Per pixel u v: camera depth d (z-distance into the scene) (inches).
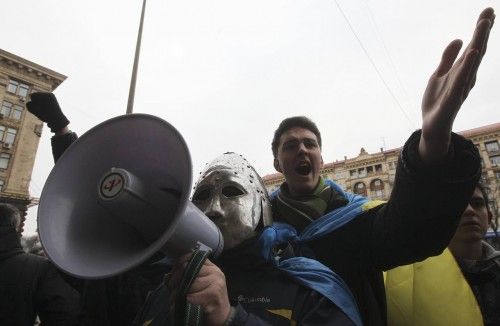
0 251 73.9
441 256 62.2
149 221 38.8
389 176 1285.7
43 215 39.2
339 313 40.8
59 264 35.6
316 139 81.4
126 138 44.8
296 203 71.6
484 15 34.6
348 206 63.6
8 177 964.0
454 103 36.6
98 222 43.5
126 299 58.6
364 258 56.1
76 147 45.9
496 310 62.2
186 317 31.4
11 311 69.6
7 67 981.8
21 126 1003.3
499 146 1197.1
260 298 44.3
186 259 35.8
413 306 58.8
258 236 52.0
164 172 41.8
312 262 49.0
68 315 70.0
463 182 40.9
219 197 52.2
